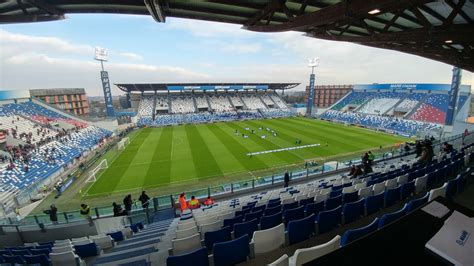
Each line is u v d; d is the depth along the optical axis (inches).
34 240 346.9
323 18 243.1
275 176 600.4
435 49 436.5
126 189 652.7
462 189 237.6
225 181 687.1
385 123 1620.3
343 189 294.0
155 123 1833.2
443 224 58.0
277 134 1338.6
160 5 263.4
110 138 1386.6
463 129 981.8
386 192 228.5
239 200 422.3
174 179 708.0
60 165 896.9
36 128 1186.6
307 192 344.5
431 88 1796.3
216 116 2044.8
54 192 659.4
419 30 274.5
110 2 260.8
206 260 139.1
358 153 937.5
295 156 906.1
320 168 633.6
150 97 2297.0
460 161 349.7
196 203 430.9
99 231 373.4
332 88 3572.8
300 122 1851.6
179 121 1899.6
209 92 2534.5
